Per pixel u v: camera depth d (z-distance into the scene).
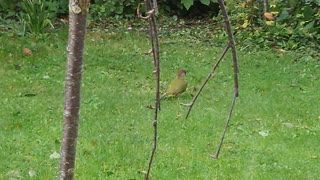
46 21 14.95
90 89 11.11
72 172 3.73
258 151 8.54
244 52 14.52
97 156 8.05
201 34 16.12
